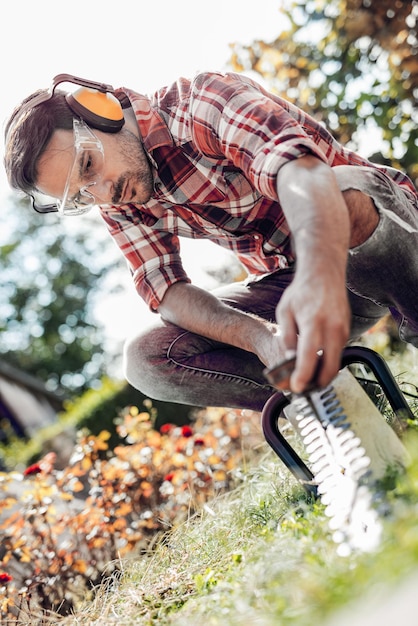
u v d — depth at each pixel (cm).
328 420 149
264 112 167
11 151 192
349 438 142
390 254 172
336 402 149
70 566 325
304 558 131
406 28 407
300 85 439
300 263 131
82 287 3081
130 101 197
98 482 378
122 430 424
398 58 412
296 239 135
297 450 258
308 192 139
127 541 343
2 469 1295
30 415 1980
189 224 215
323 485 145
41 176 191
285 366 125
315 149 151
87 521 354
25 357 2988
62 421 1115
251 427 434
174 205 208
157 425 823
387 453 145
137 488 394
